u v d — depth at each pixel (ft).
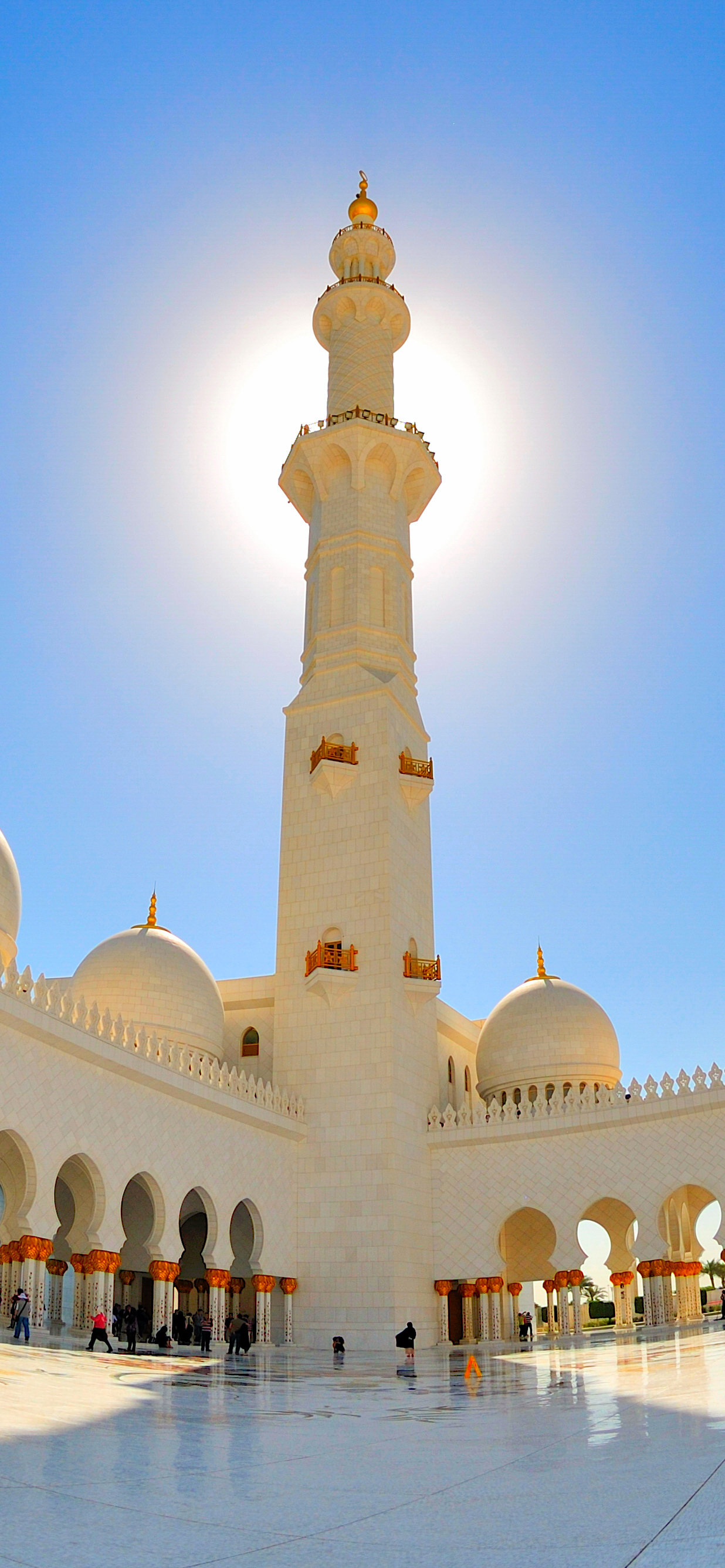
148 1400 66.44
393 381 211.41
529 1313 213.46
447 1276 160.04
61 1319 130.62
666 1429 48.98
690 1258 172.86
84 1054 117.39
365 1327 150.20
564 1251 152.05
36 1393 62.59
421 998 169.99
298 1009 170.81
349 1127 160.66
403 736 185.26
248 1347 123.95
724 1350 96.73
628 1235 181.57
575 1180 154.20
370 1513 32.91
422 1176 163.84
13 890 144.25
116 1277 153.17
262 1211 151.02
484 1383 86.28
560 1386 79.05
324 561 196.34
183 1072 135.54
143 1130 127.75
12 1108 106.63
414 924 177.68
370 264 219.82
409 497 206.90
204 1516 32.53
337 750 179.52
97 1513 32.42
